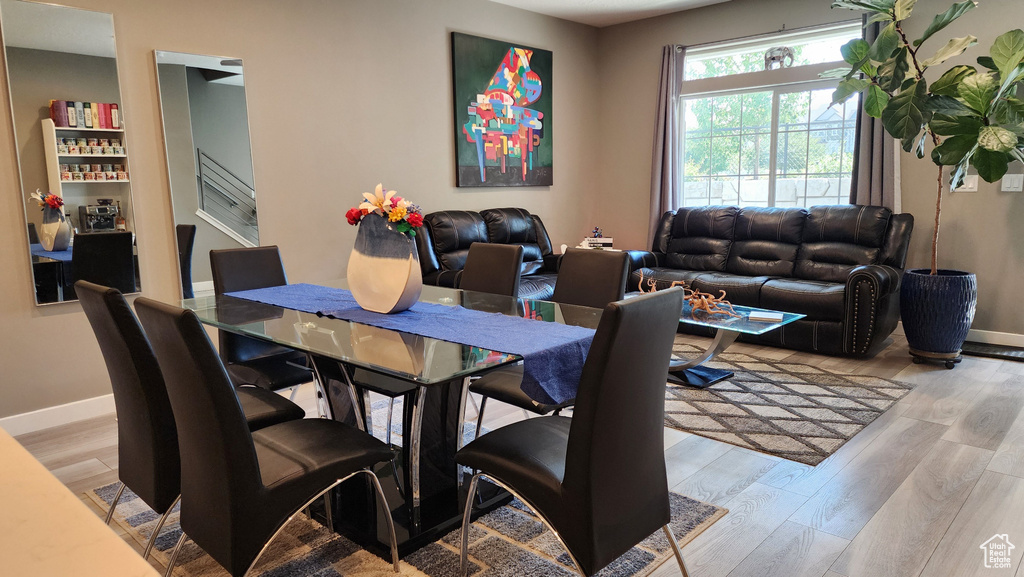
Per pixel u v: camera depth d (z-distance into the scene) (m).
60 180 3.36
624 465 1.67
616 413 1.61
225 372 1.58
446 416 2.46
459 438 2.52
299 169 4.34
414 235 2.57
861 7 4.00
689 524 2.30
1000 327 4.65
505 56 5.59
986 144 3.51
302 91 4.30
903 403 3.51
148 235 3.69
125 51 3.54
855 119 5.21
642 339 1.60
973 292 4.05
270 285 3.38
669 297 1.68
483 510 2.40
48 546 0.53
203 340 1.53
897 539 2.19
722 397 3.67
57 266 3.38
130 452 2.01
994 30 4.49
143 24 3.59
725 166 6.04
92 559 0.50
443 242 5.00
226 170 3.96
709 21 5.79
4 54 3.16
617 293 2.86
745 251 5.37
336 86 4.49
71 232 3.41
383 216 2.56
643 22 6.18
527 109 5.86
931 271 4.25
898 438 3.04
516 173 5.84
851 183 5.12
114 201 3.54
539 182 6.07
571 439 1.60
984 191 4.60
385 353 1.96
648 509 1.78
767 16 5.48
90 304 1.84
